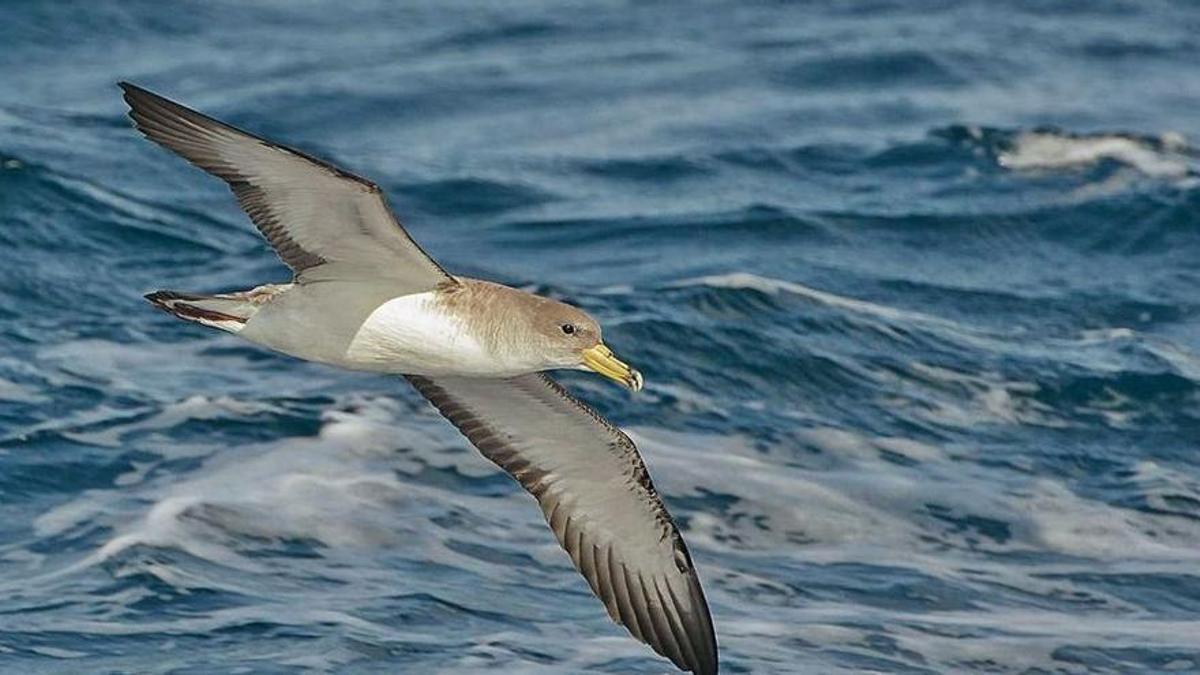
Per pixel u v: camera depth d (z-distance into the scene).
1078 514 20.95
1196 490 21.61
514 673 17.19
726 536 20.00
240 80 34.53
